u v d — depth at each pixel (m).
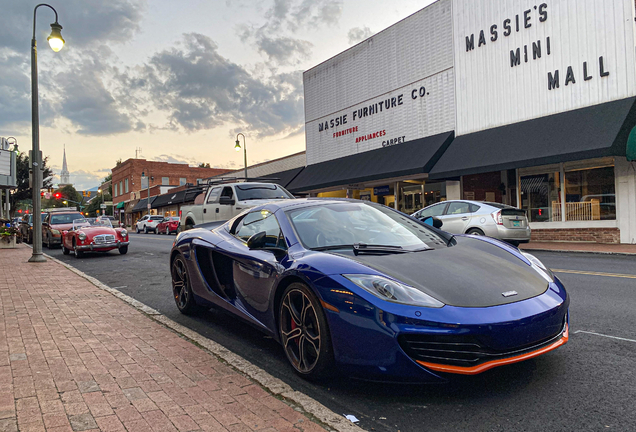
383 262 2.97
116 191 65.62
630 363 3.09
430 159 15.65
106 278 8.49
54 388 2.77
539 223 14.42
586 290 5.74
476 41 15.62
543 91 13.65
